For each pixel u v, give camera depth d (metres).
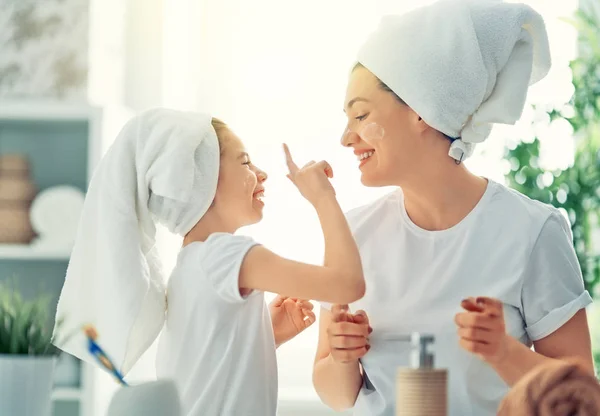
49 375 1.34
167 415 1.19
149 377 2.85
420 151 1.52
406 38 1.49
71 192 2.83
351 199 2.80
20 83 2.85
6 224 2.80
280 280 1.36
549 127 2.52
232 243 1.40
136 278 1.41
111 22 2.93
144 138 1.47
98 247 1.45
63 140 2.90
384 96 1.51
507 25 1.49
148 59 3.00
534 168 2.46
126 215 1.44
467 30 1.48
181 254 1.47
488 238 1.53
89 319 1.49
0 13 2.87
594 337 2.46
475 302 1.38
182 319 1.42
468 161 2.71
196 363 1.38
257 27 2.97
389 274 1.57
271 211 2.84
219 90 2.97
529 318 1.52
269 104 2.94
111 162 1.47
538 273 1.51
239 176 1.48
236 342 1.38
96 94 2.87
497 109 1.50
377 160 1.54
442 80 1.47
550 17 2.75
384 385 1.53
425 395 1.10
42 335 1.37
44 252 2.78
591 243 2.45
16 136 2.91
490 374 1.48
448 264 1.54
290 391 2.78
